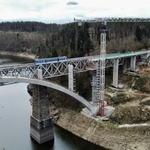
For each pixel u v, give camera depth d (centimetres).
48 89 11388
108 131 8106
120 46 14325
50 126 8219
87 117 8988
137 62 12838
